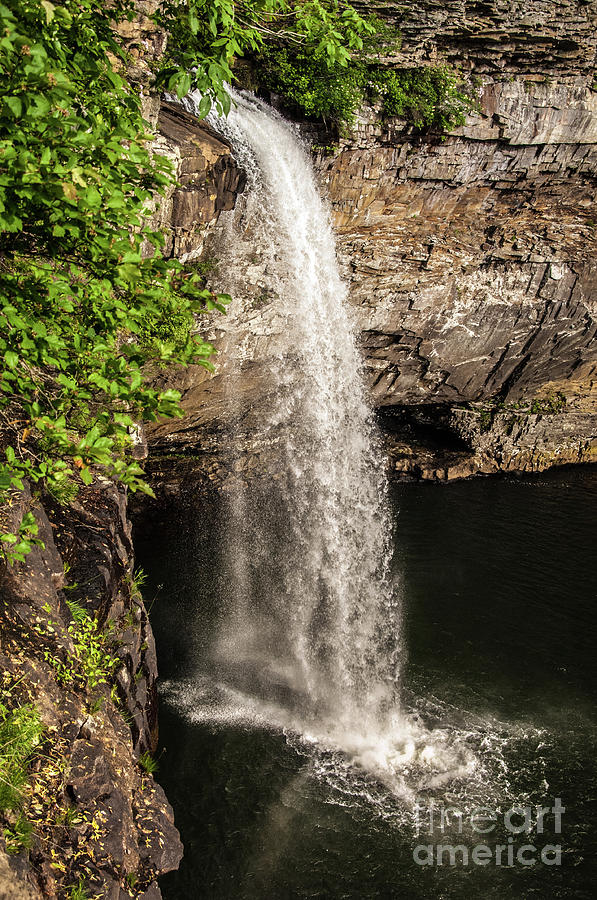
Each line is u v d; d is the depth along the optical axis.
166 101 16.97
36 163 3.89
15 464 4.59
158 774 11.49
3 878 4.36
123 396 4.55
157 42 11.54
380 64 19.00
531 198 23.56
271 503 24.05
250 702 13.62
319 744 12.38
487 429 26.98
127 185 4.60
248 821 10.63
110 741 6.54
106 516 8.97
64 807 5.43
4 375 4.52
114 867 5.39
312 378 22.61
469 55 19.80
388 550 20.98
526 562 20.20
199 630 16.75
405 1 18.25
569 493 25.59
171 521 22.77
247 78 19.11
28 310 4.64
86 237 4.38
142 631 9.60
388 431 27.91
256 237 18.47
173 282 4.97
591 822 10.82
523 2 18.77
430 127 20.30
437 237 22.67
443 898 9.46
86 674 6.72
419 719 13.18
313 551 21.62
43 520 7.41
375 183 20.80
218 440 23.53
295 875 9.77
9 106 3.78
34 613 6.43
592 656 15.62
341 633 16.72
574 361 25.86
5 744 5.36
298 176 19.34
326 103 18.61
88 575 7.98
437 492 25.72
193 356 5.09
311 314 20.98
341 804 11.00
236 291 18.89
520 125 20.92
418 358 24.36
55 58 4.46
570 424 27.47
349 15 6.55
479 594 18.34
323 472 24.72
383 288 22.30
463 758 12.09
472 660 15.30
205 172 15.54
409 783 11.50
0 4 3.52
